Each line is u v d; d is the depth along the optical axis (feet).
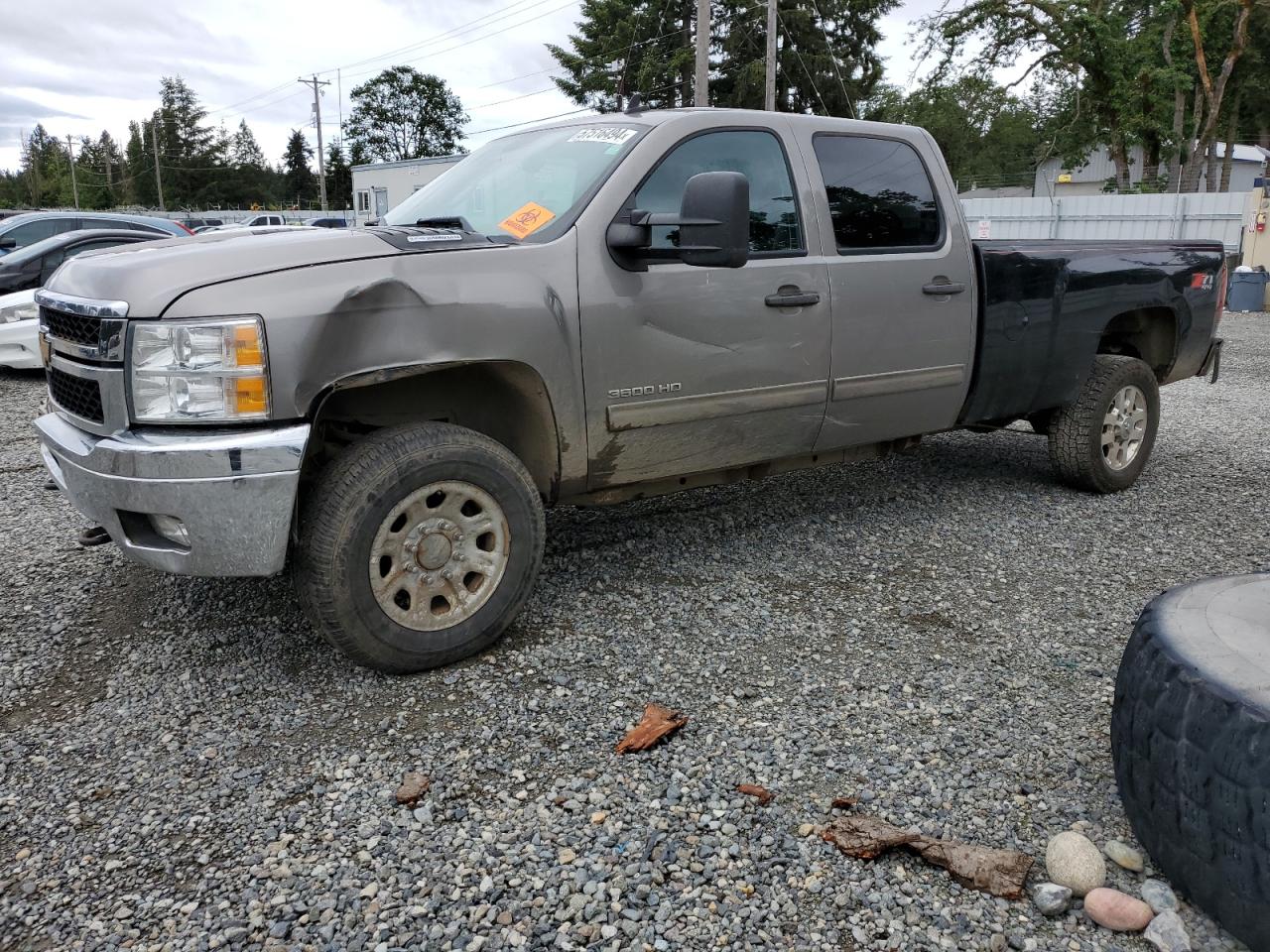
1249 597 7.80
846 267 13.78
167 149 338.13
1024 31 101.81
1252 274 57.88
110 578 13.61
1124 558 14.82
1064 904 7.13
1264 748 6.23
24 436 23.15
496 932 6.88
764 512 17.02
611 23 150.00
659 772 8.89
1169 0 97.60
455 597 10.78
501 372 10.96
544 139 13.44
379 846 7.81
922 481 19.27
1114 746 7.74
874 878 7.49
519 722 9.75
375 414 11.09
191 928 6.91
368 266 9.87
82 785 8.67
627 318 11.62
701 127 12.66
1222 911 6.64
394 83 280.51
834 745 9.38
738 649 11.51
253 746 9.32
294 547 10.18
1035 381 16.69
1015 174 165.27
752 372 12.89
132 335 9.34
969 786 8.70
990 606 12.92
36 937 6.82
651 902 7.18
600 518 16.53
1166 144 109.60
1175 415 27.55
